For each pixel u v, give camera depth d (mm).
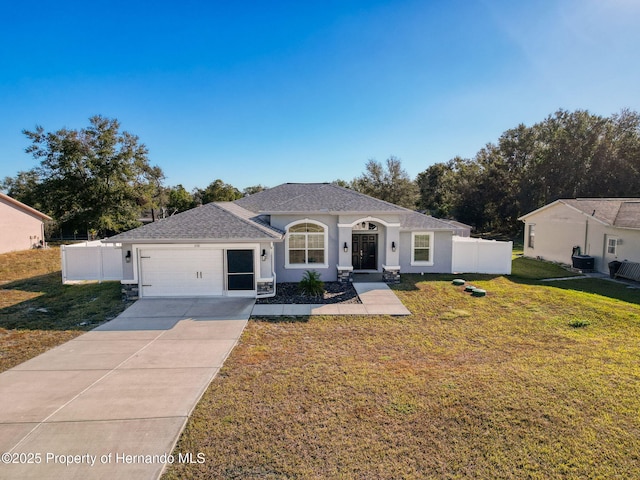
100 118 42000
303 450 5367
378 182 49312
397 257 17578
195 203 62594
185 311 12859
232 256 14656
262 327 11250
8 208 29500
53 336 10430
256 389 7199
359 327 11250
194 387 7293
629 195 38625
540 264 25000
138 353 9141
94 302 14055
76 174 41406
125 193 43312
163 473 4898
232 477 4828
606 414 6191
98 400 6770
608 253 21031
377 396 6895
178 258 14570
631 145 39406
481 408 6422
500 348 9477
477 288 16109
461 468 4992
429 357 8898
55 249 31500
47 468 4969
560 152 42125
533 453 5270
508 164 49656
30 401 6738
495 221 50188
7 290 16172
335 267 17672
